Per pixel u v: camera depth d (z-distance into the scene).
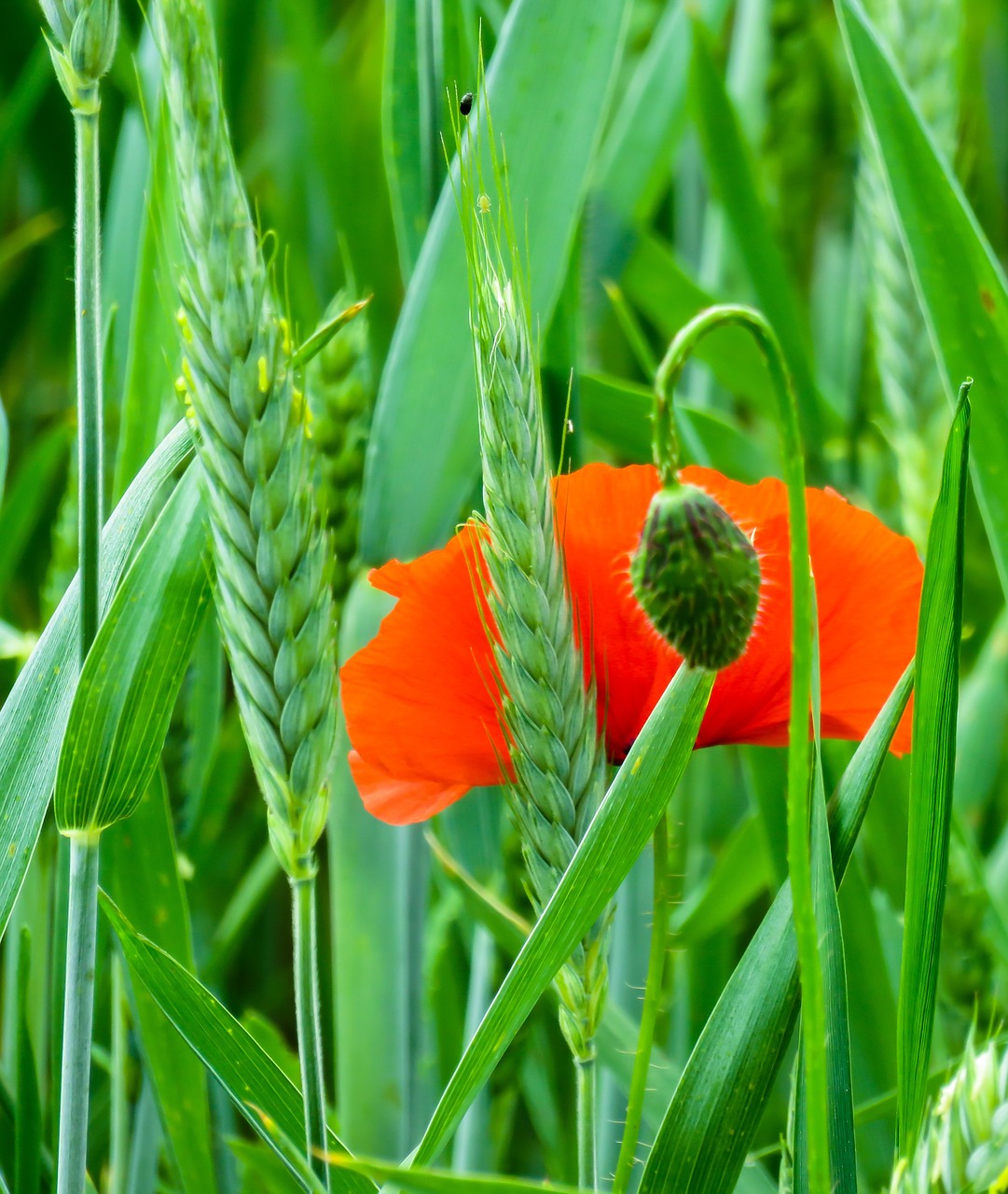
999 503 0.70
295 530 0.59
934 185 0.69
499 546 0.59
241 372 0.58
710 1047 0.60
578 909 0.59
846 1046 0.60
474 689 0.61
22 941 0.67
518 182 0.72
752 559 0.55
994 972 0.78
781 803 0.72
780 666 0.60
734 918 0.93
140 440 0.69
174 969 0.61
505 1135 0.75
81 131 0.61
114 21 0.60
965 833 0.75
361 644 0.72
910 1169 0.59
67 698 0.64
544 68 0.71
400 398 0.72
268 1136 0.60
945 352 0.70
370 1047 0.72
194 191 0.58
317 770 0.59
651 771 0.58
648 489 0.61
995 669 0.98
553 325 0.73
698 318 0.55
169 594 0.61
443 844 0.83
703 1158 0.60
